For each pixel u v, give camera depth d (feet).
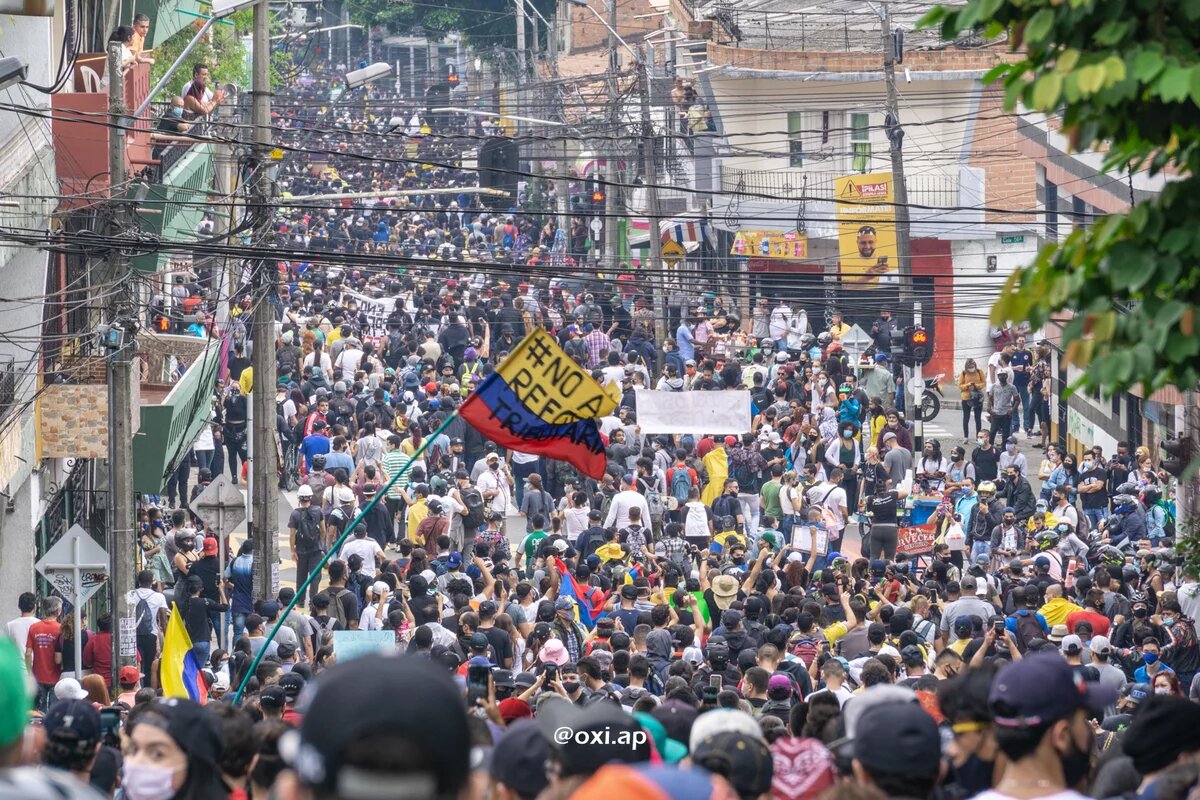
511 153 301.22
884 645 152.15
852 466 283.38
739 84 442.91
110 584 180.14
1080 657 143.02
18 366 211.00
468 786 26.45
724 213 443.32
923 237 433.07
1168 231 59.82
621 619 171.83
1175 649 169.99
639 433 279.08
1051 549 233.35
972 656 157.58
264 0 209.97
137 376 221.25
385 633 146.61
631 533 217.97
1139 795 58.08
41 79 208.85
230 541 282.97
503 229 561.84
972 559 254.68
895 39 385.09
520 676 126.21
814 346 365.40
